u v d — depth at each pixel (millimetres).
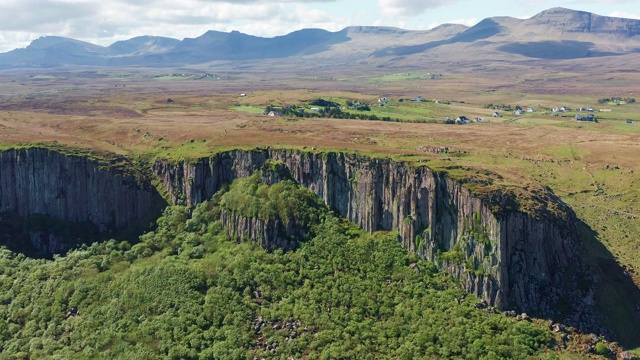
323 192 144375
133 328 110500
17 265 141500
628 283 116312
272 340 105188
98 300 121062
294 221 134500
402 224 127250
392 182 131375
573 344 98625
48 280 130125
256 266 125688
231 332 107125
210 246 139375
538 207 115312
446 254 117500
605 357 96312
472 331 100188
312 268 124188
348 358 98500
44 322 117938
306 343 103688
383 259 122938
